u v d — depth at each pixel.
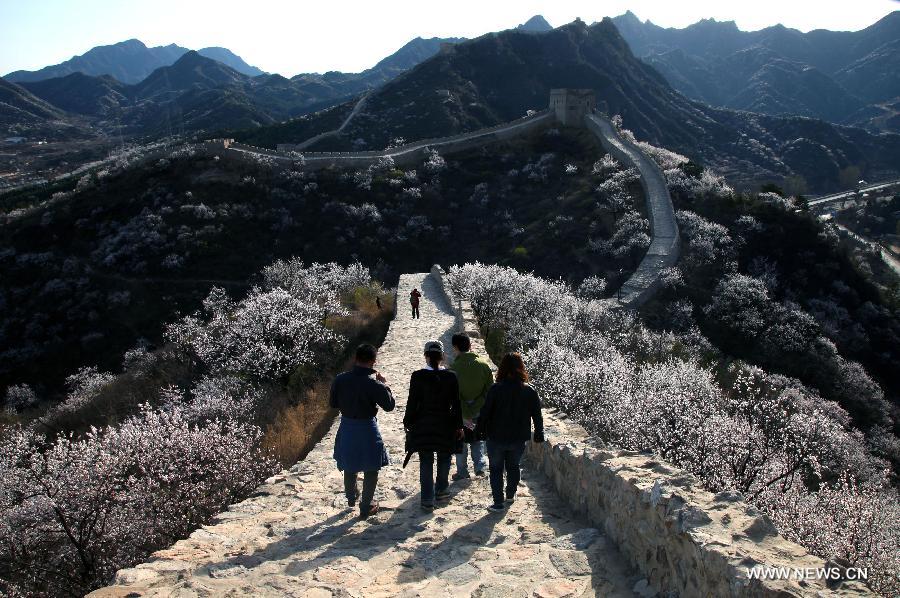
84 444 10.12
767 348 39.25
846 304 47.50
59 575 8.88
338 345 17.88
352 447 5.92
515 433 5.92
